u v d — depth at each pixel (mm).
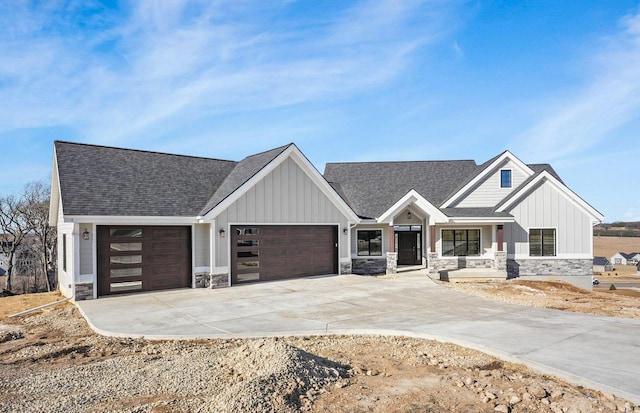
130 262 14641
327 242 18938
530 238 21125
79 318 11578
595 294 15789
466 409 5320
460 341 8312
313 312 11508
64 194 13883
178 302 13023
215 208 15359
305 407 5340
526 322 10047
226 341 9047
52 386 6273
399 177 25062
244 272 16531
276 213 17219
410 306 12266
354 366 7031
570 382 6277
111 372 6902
